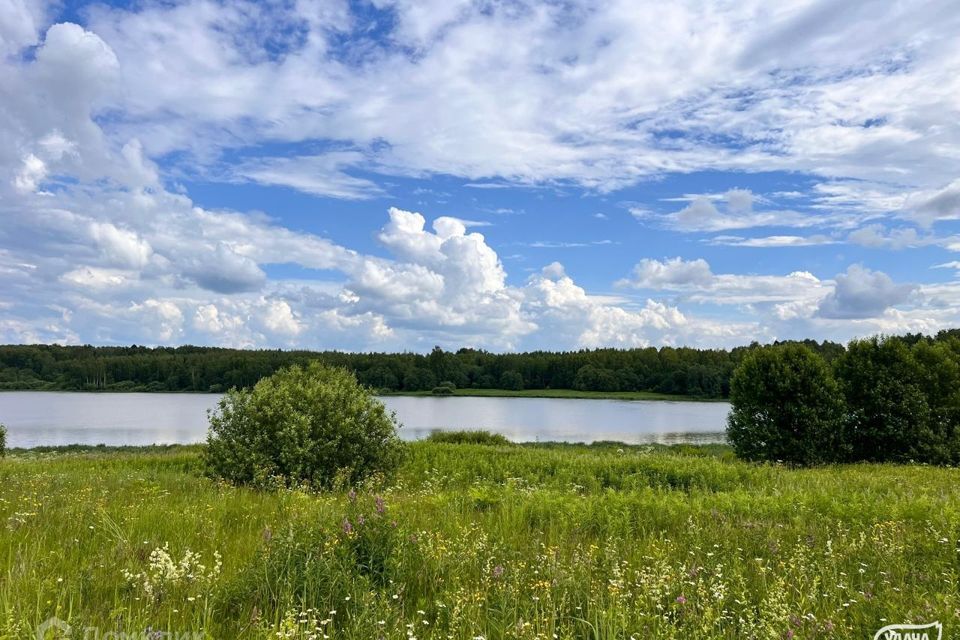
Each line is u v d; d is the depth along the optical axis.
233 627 4.29
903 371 24.72
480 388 136.50
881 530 7.18
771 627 4.07
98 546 6.39
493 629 4.25
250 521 8.16
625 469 16.05
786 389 23.41
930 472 17.92
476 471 17.38
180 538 6.65
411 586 5.25
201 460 15.86
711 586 4.92
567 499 9.96
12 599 4.23
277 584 4.77
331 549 5.17
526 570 5.57
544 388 141.38
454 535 6.84
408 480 15.09
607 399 122.44
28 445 41.25
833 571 5.57
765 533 7.68
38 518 7.77
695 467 16.00
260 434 13.86
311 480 13.71
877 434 24.42
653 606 4.62
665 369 130.25
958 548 6.35
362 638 3.97
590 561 5.85
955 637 4.00
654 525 8.43
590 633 4.29
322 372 17.23
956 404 24.94
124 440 45.09
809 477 15.58
